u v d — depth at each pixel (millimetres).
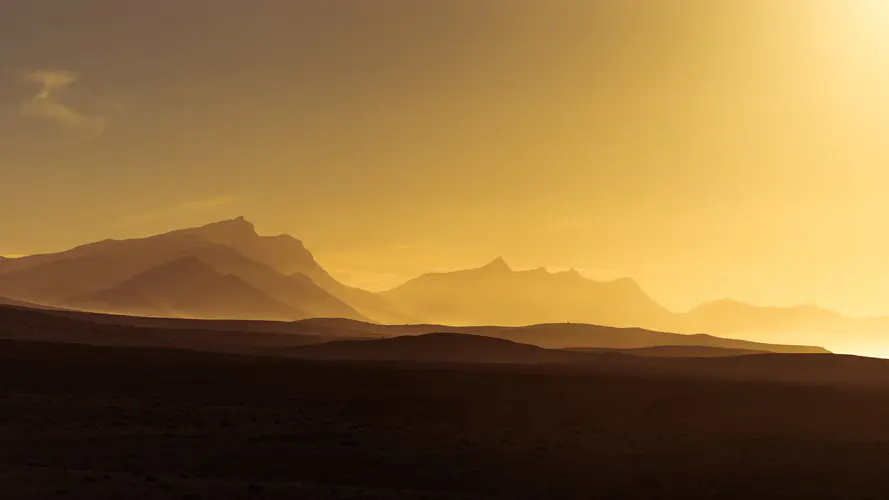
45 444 63625
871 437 80562
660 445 71750
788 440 76000
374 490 51250
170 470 57000
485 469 60281
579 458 64938
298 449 64750
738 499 54656
